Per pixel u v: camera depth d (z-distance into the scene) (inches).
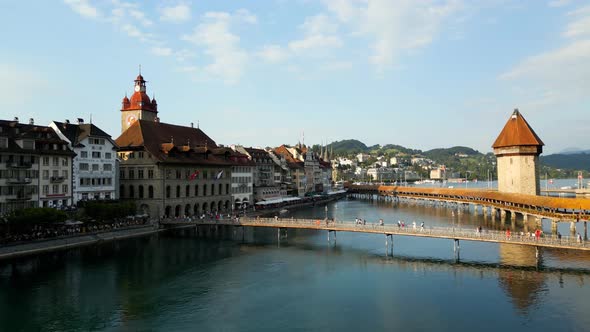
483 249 3206.2
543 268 2603.3
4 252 2677.2
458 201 6624.0
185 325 1776.6
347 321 1822.1
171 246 3275.1
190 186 4554.6
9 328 1731.1
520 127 4931.1
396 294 2165.4
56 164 3457.2
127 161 4271.7
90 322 1797.5
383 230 3159.5
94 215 3329.2
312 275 2512.3
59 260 2731.3
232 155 5467.5
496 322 1802.4
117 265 2672.2
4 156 3034.0
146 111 5477.4
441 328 1747.0
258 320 1831.9
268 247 3319.4
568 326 1753.2
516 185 4891.7
